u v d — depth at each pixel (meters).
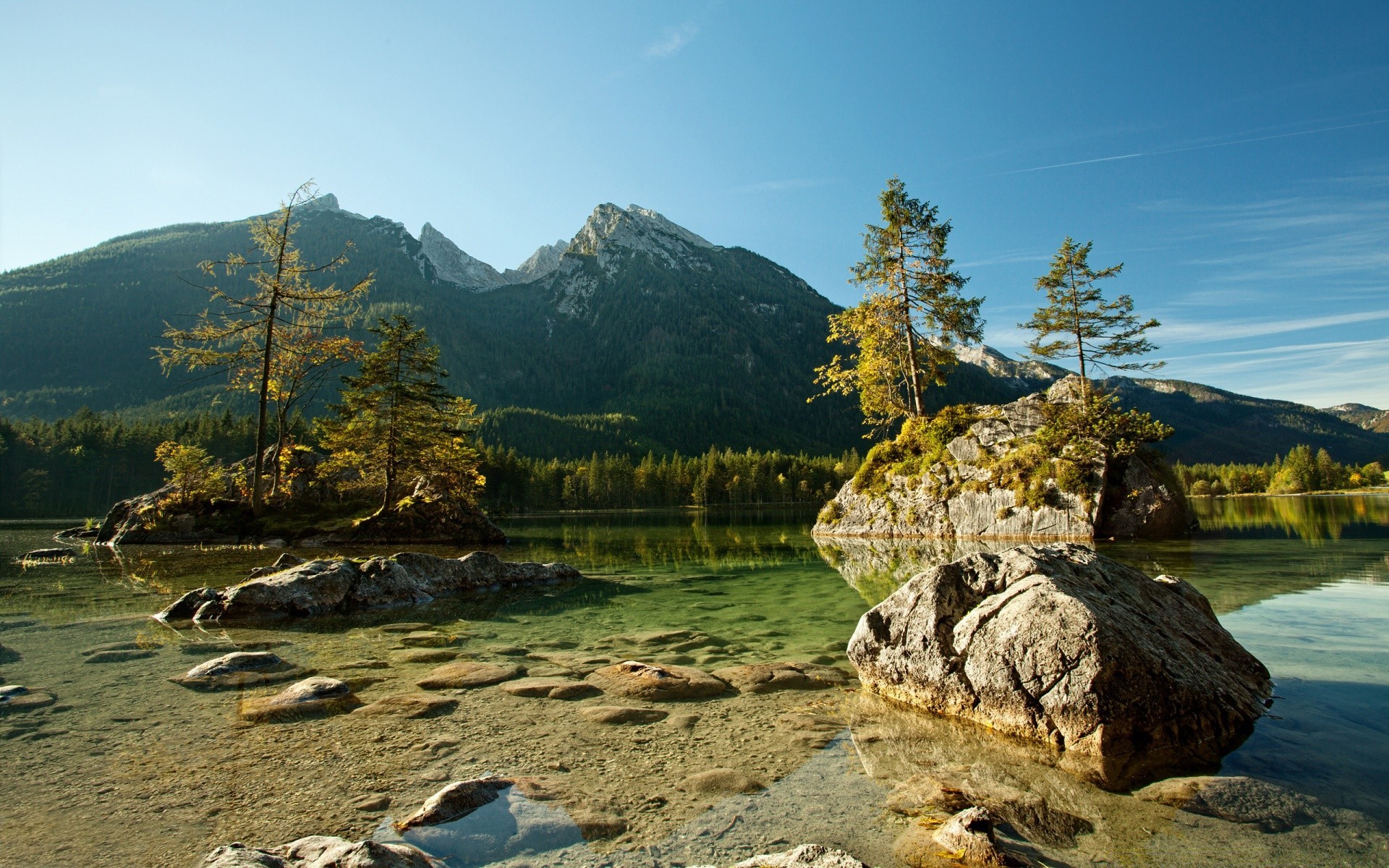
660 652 8.33
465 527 28.55
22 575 14.97
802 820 3.86
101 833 3.61
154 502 27.36
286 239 27.08
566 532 40.72
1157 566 15.23
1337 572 13.90
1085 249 32.91
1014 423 27.88
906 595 6.92
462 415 30.98
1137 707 4.93
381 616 10.96
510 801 4.03
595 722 5.61
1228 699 5.41
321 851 3.22
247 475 30.22
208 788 4.20
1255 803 4.03
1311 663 7.02
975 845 3.37
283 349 27.62
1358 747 4.89
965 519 27.33
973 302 32.59
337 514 27.89
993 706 5.53
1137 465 24.78
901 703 6.23
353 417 27.44
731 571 17.25
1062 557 6.95
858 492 32.44
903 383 34.88
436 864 3.28
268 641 8.74
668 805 4.04
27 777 4.35
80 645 8.30
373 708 5.90
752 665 7.55
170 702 6.01
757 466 126.25
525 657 8.03
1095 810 3.98
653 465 123.88
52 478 79.50
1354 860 3.37
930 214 32.88
